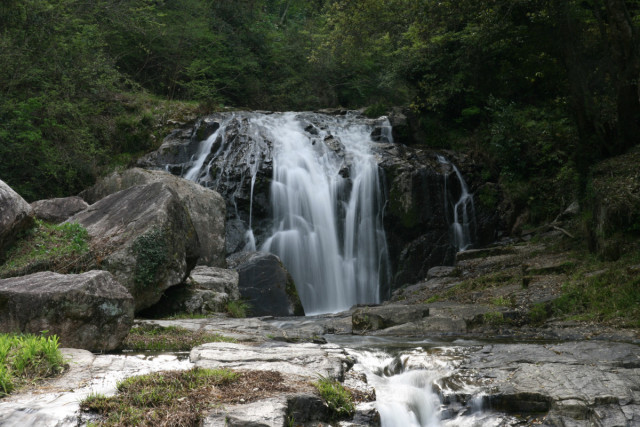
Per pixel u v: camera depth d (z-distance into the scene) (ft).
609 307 30.53
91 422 14.24
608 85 51.55
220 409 14.90
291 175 59.36
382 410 17.66
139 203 34.30
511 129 67.21
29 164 56.75
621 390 18.29
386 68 92.53
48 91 59.26
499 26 55.26
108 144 64.59
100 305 22.58
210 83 84.94
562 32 49.67
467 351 23.77
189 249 34.40
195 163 62.34
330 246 58.65
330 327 34.50
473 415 18.51
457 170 66.85
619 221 38.75
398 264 60.49
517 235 64.95
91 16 67.26
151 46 81.05
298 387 16.78
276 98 93.25
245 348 22.06
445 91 75.61
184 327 27.58
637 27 46.57
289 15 122.62
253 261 44.57
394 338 29.99
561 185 63.21
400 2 61.77
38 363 17.52
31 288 22.33
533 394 18.34
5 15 56.03
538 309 31.78
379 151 66.33
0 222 30.45
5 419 14.12
